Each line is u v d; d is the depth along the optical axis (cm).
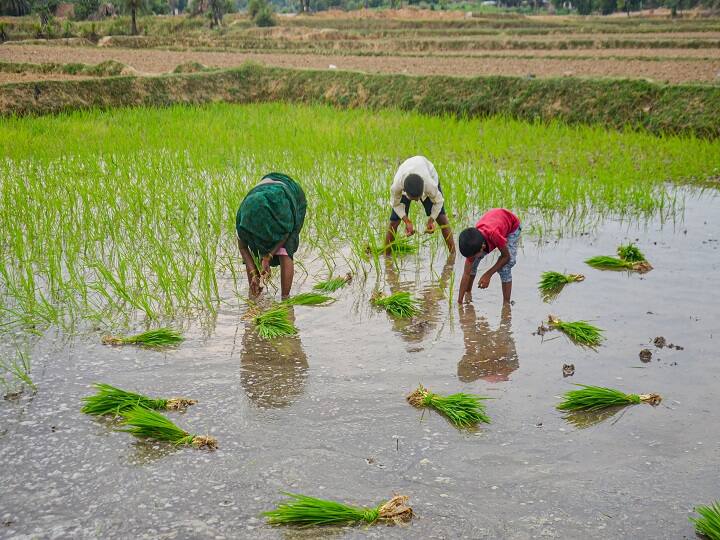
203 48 3731
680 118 1529
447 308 669
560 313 650
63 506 375
